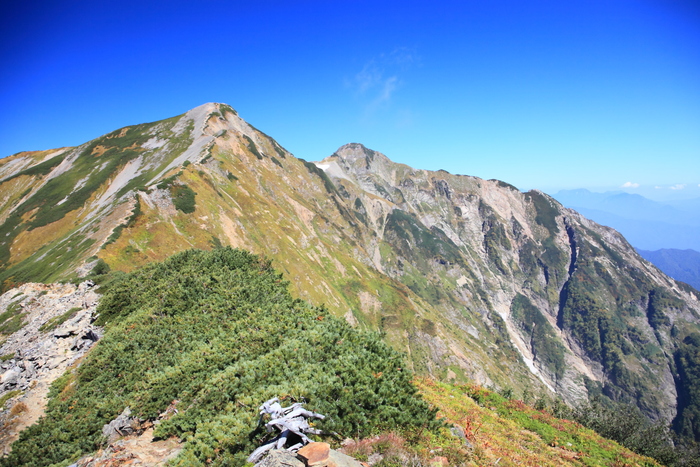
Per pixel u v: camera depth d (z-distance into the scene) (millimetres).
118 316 30312
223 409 16453
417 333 153875
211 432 14336
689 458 31406
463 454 14398
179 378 20078
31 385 27375
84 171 161250
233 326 24281
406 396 16031
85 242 83125
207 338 24141
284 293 29406
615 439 33062
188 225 97750
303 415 13055
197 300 28500
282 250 126312
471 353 164375
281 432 12570
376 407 14844
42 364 29672
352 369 16938
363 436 13531
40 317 40344
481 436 18578
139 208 92500
